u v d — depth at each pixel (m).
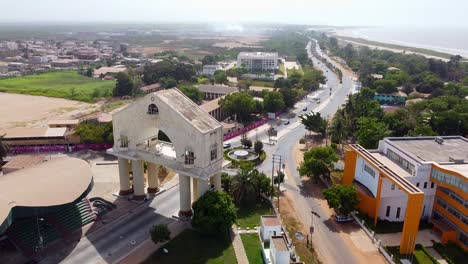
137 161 89.44
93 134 129.75
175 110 79.12
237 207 92.19
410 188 73.38
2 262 67.44
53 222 77.88
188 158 79.81
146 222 82.94
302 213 90.62
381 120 145.38
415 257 73.19
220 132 81.75
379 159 92.44
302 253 74.62
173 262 69.62
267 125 166.00
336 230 83.31
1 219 61.28
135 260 69.88
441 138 96.31
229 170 113.00
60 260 69.12
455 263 71.62
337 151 131.25
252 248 75.06
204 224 75.12
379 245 76.38
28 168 86.19
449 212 80.56
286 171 116.00
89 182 80.06
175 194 96.56
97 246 73.81
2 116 186.38
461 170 77.69
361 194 89.06
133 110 85.62
